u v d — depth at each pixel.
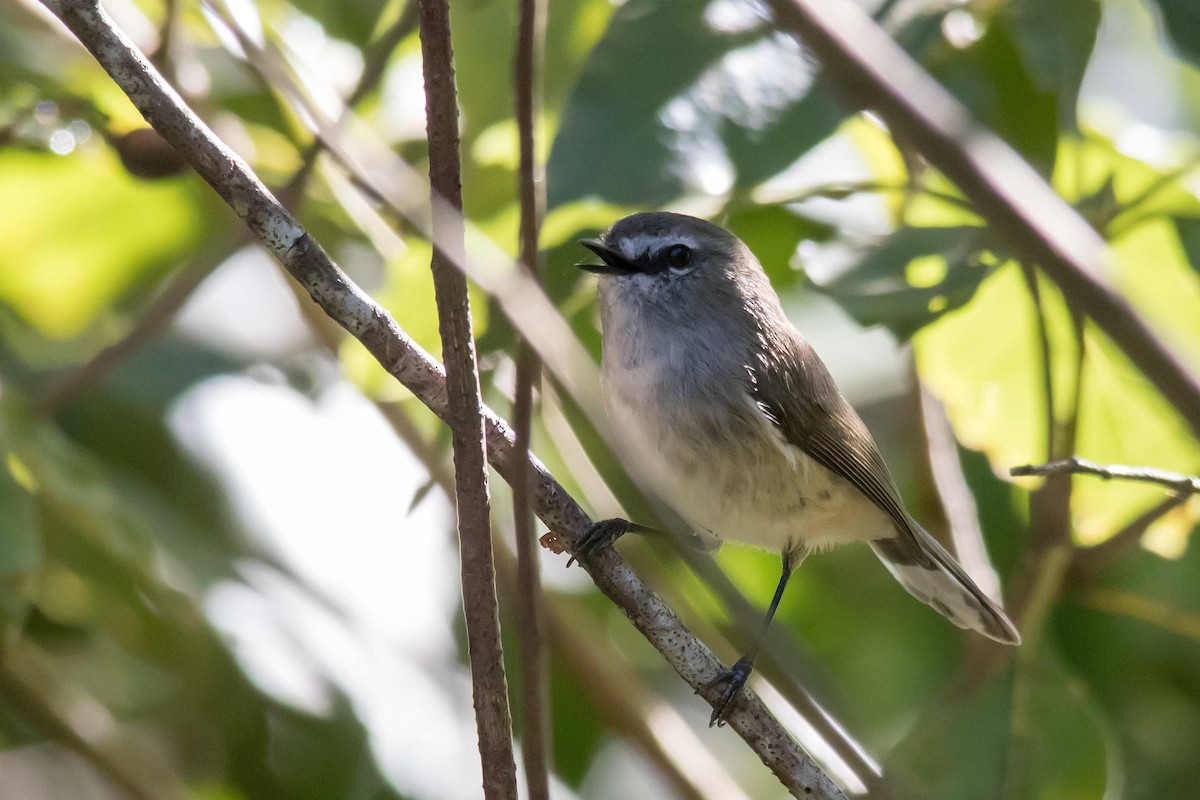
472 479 5.11
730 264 9.38
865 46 4.22
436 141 4.87
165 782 9.98
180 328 10.74
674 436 9.05
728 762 11.91
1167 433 9.25
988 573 9.72
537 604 4.79
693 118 7.19
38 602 9.28
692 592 9.42
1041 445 9.51
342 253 10.30
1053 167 8.20
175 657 9.46
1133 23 13.16
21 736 10.04
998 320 9.23
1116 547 9.13
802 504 9.40
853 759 4.79
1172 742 10.56
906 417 11.64
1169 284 9.20
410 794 8.87
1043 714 8.66
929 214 8.98
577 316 9.86
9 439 8.20
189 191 10.70
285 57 8.80
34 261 10.91
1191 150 9.18
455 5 9.04
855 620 11.27
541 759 4.71
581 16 9.04
